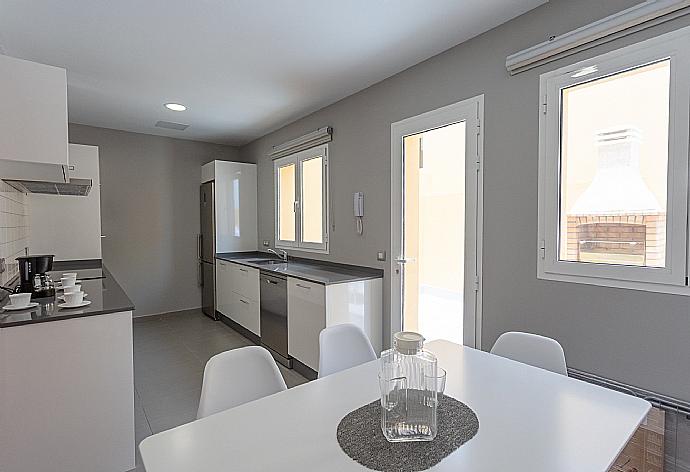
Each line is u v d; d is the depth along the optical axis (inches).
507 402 51.4
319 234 165.9
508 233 94.7
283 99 149.9
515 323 93.6
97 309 78.0
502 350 74.3
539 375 61.0
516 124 92.2
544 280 87.7
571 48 80.1
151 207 211.0
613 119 76.5
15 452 70.1
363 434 43.6
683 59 66.6
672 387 69.4
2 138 74.9
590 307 80.0
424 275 118.4
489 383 57.7
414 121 119.0
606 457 39.2
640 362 73.1
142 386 123.0
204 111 165.6
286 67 119.7
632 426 45.3
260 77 127.5
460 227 107.3
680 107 67.2
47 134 79.2
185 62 115.9
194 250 225.3
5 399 69.0
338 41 103.0
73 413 75.0
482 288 101.2
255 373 59.9
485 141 99.3
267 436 43.3
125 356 80.2
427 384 44.8
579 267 81.1
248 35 99.3
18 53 108.8
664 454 70.3
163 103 154.7
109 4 84.7
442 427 44.8
